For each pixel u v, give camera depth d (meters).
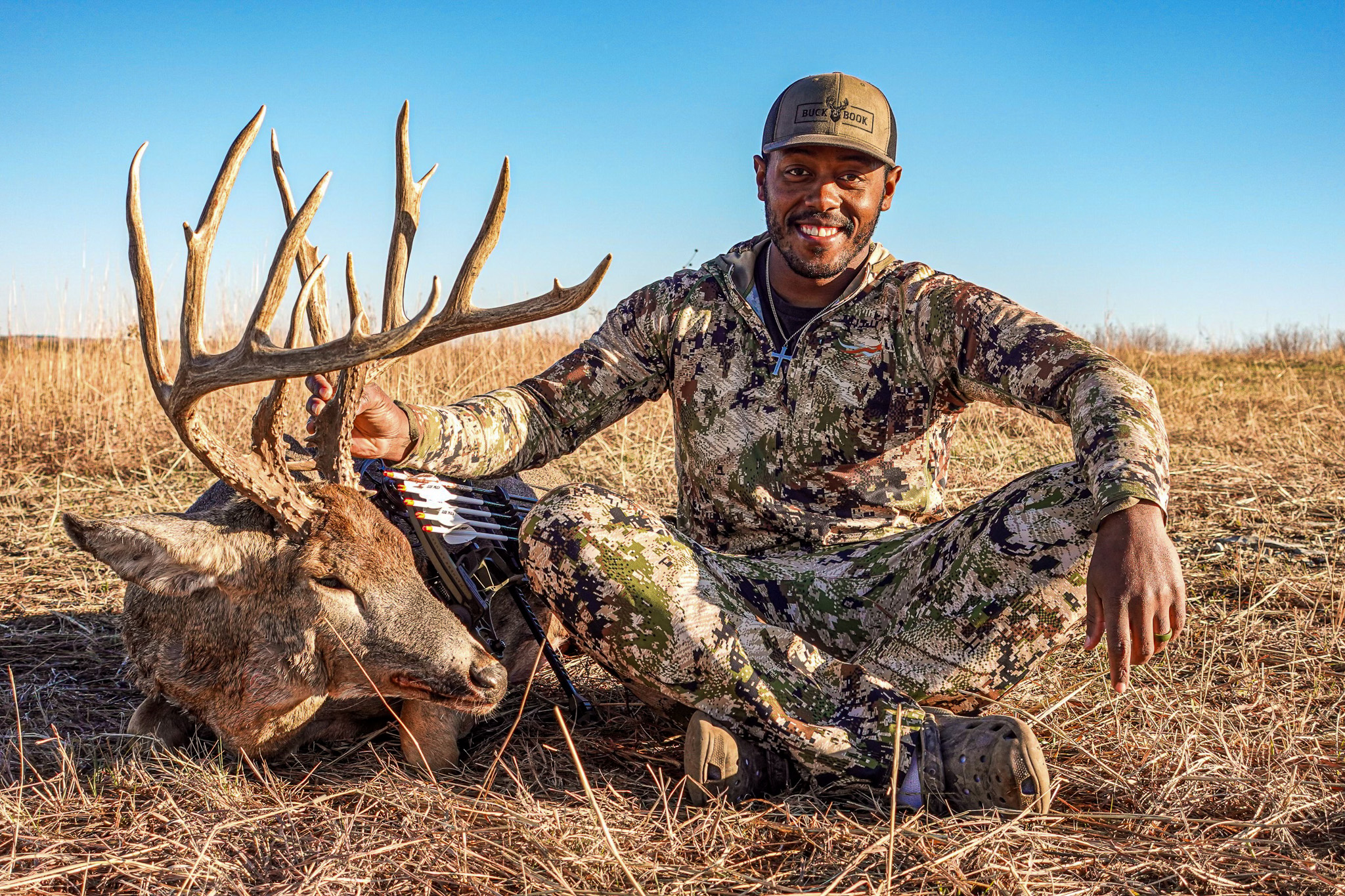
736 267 3.46
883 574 3.17
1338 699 3.59
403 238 3.18
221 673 3.17
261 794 2.97
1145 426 2.59
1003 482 7.43
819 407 3.30
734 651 2.72
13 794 2.93
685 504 3.59
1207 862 2.43
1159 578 2.41
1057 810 2.76
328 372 2.71
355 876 2.40
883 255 3.39
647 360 3.61
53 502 7.00
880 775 2.68
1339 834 2.62
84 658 4.27
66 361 9.92
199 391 2.80
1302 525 6.14
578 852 2.52
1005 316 3.06
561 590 2.79
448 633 3.12
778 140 3.24
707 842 2.56
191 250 2.83
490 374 10.54
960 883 2.32
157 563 3.02
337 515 3.13
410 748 3.20
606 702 3.81
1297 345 20.97
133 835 2.64
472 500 3.64
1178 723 3.34
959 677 2.93
